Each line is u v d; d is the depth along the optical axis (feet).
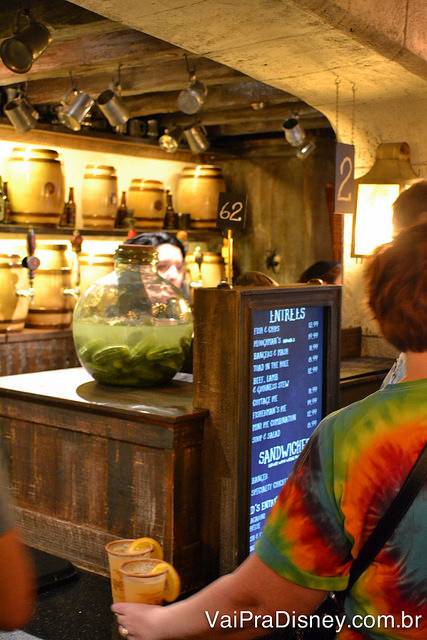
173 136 17.46
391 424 3.16
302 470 3.31
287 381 6.75
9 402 7.27
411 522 3.09
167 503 6.20
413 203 4.95
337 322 7.25
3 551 3.13
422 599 3.13
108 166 18.26
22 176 16.01
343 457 3.20
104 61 13.12
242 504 6.28
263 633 3.37
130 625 3.70
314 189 21.62
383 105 12.09
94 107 18.15
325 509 3.22
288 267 22.31
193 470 6.34
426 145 11.76
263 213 22.67
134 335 7.01
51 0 11.67
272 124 20.13
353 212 11.46
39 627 5.47
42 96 16.90
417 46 9.92
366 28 8.86
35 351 15.29
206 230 21.24
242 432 6.22
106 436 6.54
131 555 5.07
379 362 12.34
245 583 3.33
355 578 3.24
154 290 7.22
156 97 17.56
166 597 5.01
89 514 6.75
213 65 14.48
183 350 7.29
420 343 3.22
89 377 8.00
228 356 6.17
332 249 21.35
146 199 19.33
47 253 15.81
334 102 12.33
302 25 8.54
